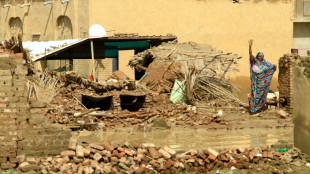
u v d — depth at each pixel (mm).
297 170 34219
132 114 44250
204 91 52219
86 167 32438
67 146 34562
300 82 36000
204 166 33969
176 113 45656
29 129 34219
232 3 72375
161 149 34688
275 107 50719
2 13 84188
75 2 72125
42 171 32312
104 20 70750
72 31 72875
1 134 33688
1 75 33781
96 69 71312
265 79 48000
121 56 69625
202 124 43625
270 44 72750
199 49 58219
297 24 74562
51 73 50281
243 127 43219
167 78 51500
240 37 72500
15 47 40312
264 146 36156
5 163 33375
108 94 47812
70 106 44219
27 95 34156
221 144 37125
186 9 72000
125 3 71000
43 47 58438
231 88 54031
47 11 76438
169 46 58250
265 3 72625
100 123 42688
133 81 49750
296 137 36375
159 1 71625
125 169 32969
